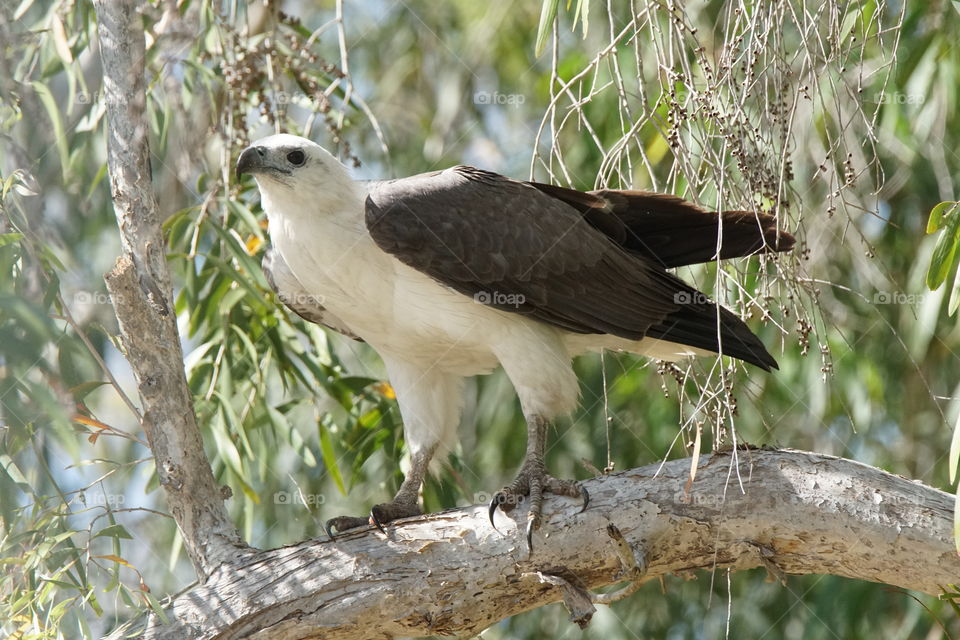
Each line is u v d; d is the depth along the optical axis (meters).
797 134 11.53
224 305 11.06
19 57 11.38
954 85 11.82
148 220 8.07
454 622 7.67
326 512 13.73
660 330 9.74
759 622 13.35
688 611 13.65
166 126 11.37
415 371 9.92
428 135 16.39
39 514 8.27
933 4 11.89
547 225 9.41
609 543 7.62
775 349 13.14
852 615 12.38
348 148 10.48
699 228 9.74
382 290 9.31
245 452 11.48
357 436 11.65
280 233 9.28
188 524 8.11
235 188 11.53
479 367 10.00
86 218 12.74
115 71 8.12
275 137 9.14
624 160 12.80
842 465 7.65
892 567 7.38
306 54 10.88
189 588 7.93
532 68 15.51
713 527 7.60
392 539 7.78
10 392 8.24
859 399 12.67
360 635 7.64
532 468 8.32
